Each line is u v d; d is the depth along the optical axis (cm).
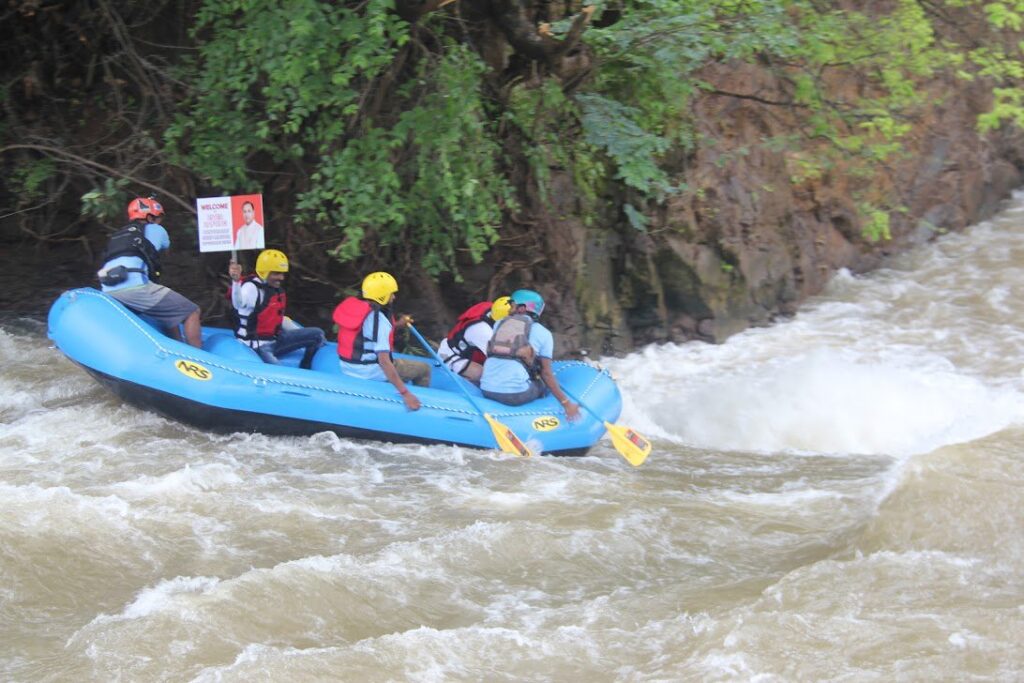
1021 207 1989
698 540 792
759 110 1595
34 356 1173
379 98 1177
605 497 870
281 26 1070
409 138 1185
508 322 1029
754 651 622
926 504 802
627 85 1329
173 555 719
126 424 965
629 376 1356
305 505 811
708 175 1492
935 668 601
